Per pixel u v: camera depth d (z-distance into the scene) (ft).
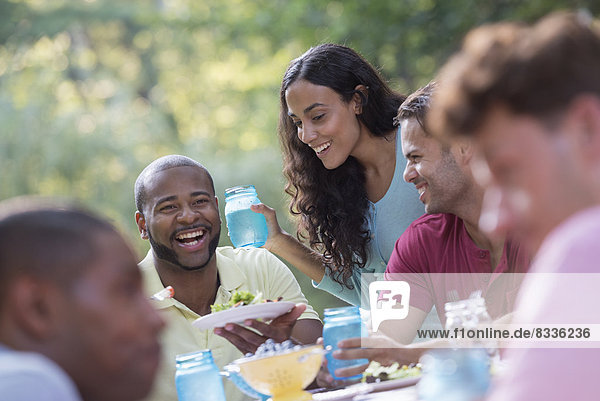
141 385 4.23
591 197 3.64
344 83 10.80
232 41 42.27
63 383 3.82
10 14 52.80
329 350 7.63
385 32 32.99
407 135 8.95
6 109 42.50
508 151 3.73
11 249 4.03
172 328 10.09
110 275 4.15
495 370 6.30
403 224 11.09
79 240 4.11
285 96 11.33
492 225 3.86
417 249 9.48
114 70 57.82
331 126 10.78
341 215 11.30
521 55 3.69
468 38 3.97
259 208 10.64
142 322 4.23
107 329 4.11
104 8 54.29
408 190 11.02
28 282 4.01
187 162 10.39
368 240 11.36
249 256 11.10
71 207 4.30
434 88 8.88
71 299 4.05
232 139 50.29
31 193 41.60
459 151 8.63
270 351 7.18
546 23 3.80
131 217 41.93
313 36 36.50
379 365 7.62
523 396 3.51
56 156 41.24
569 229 3.64
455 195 8.80
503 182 3.82
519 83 3.66
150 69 57.31
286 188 11.91
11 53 52.21
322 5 35.99
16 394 3.67
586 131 3.63
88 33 57.31
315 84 10.77
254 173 40.57
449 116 3.87
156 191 10.12
